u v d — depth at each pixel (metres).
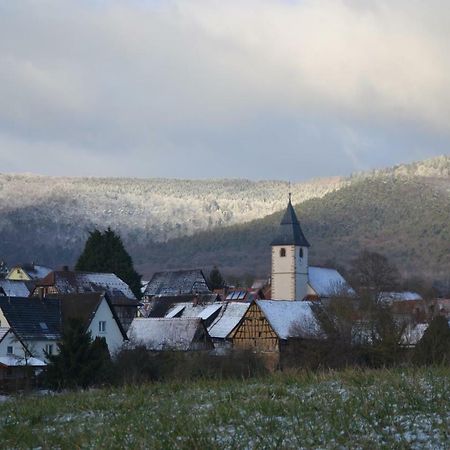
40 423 35.12
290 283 180.88
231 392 36.31
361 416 28.53
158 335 101.31
